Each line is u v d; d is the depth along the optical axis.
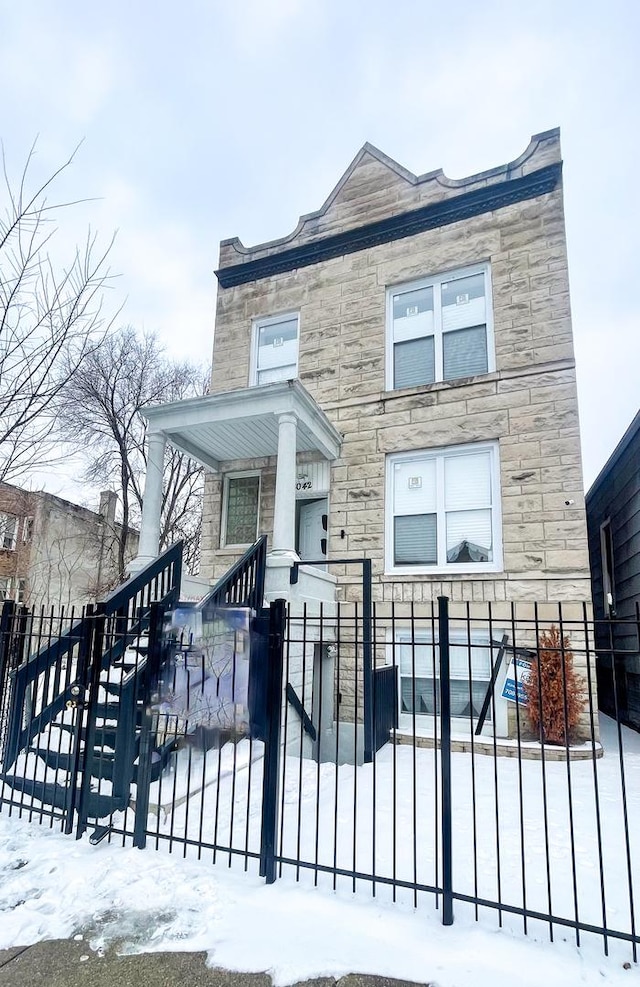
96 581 15.62
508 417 7.36
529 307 7.55
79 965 2.38
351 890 2.93
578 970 2.25
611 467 9.32
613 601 9.88
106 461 16.11
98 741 4.66
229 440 8.30
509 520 7.07
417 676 7.16
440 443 7.69
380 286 8.69
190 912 2.75
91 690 3.91
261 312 9.59
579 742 6.06
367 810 4.11
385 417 8.15
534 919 2.65
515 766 5.42
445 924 2.58
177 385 17.95
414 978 2.23
